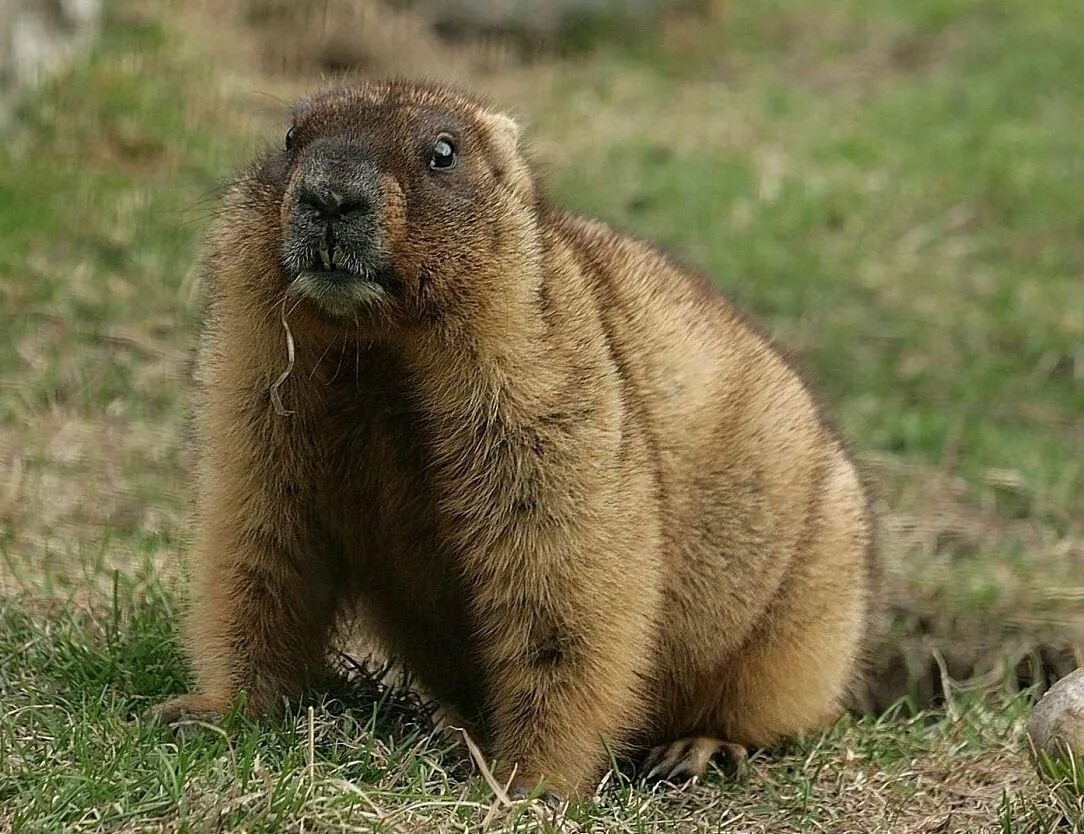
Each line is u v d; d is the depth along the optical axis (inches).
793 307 894.4
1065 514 723.4
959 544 693.3
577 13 1301.7
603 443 416.2
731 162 1075.9
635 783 470.0
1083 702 420.8
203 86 989.2
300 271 395.9
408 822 374.6
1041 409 828.0
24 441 680.4
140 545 584.7
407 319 406.0
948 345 875.4
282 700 440.5
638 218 976.3
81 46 979.3
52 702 437.4
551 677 422.0
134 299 784.9
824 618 491.8
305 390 419.8
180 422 695.7
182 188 875.4
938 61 1318.9
